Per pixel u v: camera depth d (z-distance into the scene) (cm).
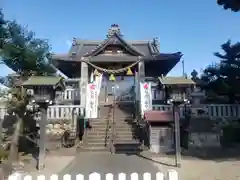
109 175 651
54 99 1284
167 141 1623
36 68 1798
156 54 2608
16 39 1644
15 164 1248
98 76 2464
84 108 2070
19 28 1692
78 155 1490
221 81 2189
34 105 1566
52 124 1928
